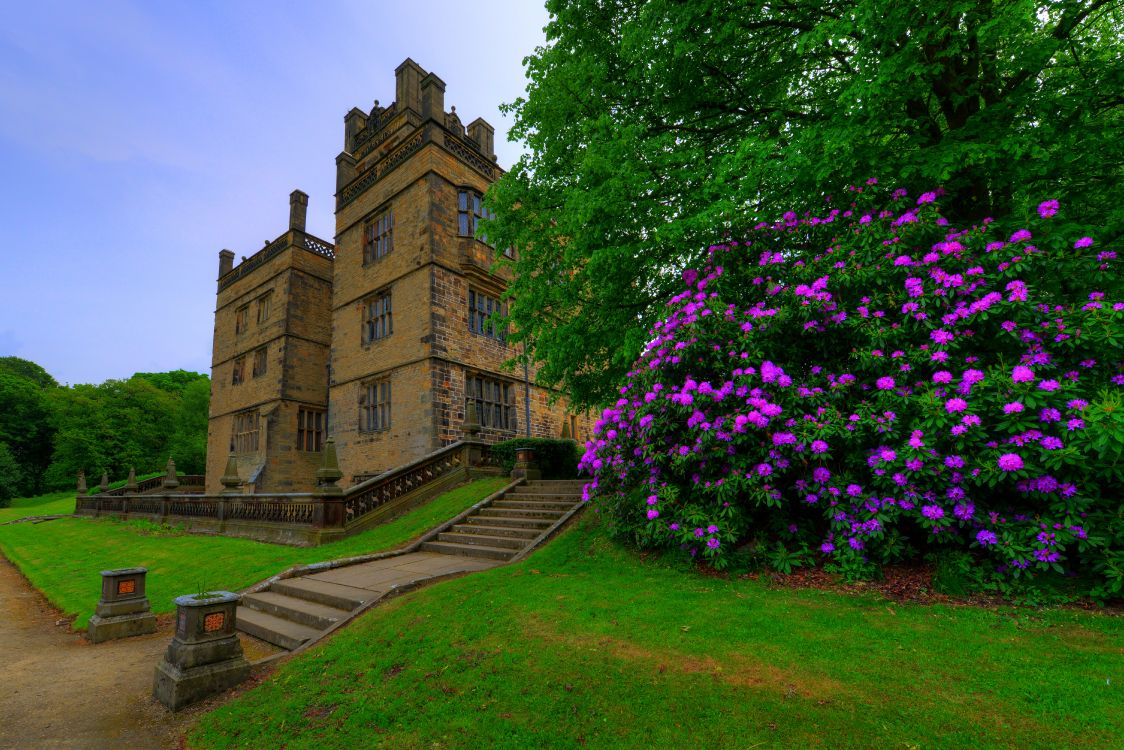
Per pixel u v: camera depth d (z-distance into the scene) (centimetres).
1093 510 465
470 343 1814
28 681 562
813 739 288
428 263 1708
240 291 2694
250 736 402
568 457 1543
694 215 727
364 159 2294
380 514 1296
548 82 921
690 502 657
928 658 361
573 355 995
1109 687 305
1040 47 604
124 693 525
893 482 523
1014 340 501
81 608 886
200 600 515
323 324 2483
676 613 487
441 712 383
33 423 5272
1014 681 321
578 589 595
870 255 591
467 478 1526
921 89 644
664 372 686
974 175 645
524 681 400
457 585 669
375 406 1864
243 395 2536
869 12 542
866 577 541
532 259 1082
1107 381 474
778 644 402
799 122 842
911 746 273
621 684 371
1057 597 450
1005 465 450
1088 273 521
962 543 514
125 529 1886
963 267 541
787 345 650
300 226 2456
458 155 1891
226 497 1592
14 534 2186
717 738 302
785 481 635
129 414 4916
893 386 541
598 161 774
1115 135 607
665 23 754
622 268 848
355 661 507
